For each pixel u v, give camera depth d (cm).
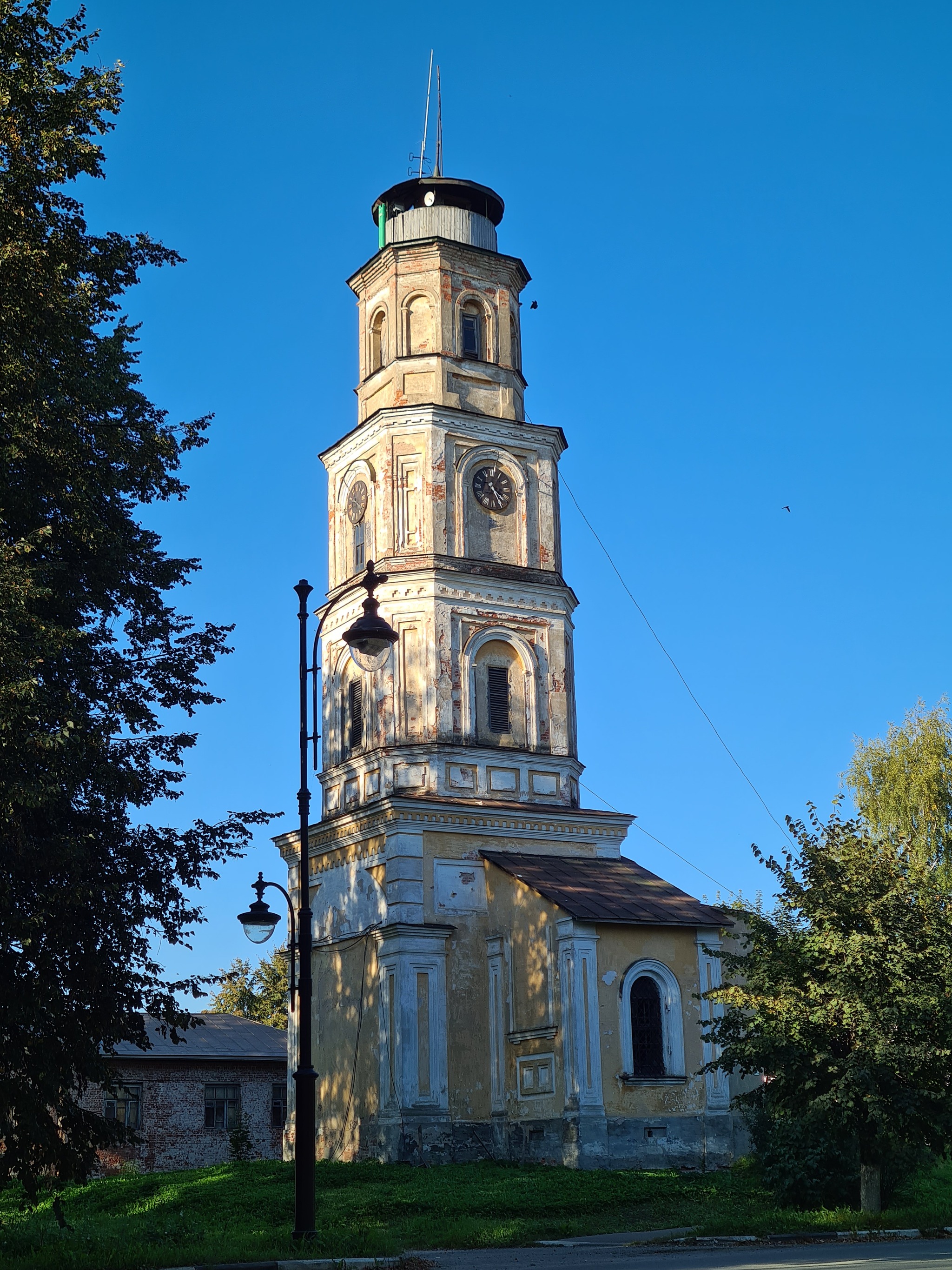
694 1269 1614
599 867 4125
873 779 4650
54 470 2238
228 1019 5416
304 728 2258
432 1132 3725
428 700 4091
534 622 4306
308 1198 2073
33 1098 2127
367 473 4353
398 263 4500
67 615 2295
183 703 2525
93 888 2128
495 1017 3869
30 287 2105
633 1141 3572
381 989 3872
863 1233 2312
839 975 2573
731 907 2911
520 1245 2444
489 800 4091
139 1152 4706
